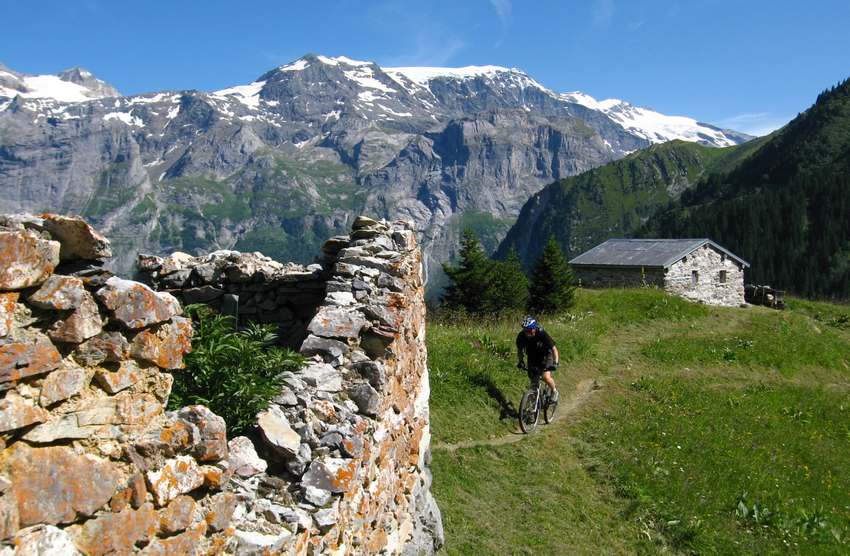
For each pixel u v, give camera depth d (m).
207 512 4.17
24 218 3.61
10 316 3.14
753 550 13.09
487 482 13.36
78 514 3.25
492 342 20.09
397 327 8.53
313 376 6.86
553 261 34.25
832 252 111.00
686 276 47.53
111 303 3.61
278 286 11.99
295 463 5.53
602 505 13.87
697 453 16.73
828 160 159.25
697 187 183.25
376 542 6.97
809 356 28.80
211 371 5.88
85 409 3.47
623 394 20.36
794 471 17.12
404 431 9.09
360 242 11.16
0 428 2.97
